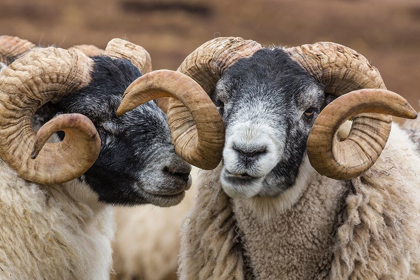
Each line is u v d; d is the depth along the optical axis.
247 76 10.52
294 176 10.57
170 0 77.50
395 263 10.69
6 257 10.59
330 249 10.98
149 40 61.91
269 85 10.37
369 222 10.73
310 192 10.83
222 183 10.20
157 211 16.73
